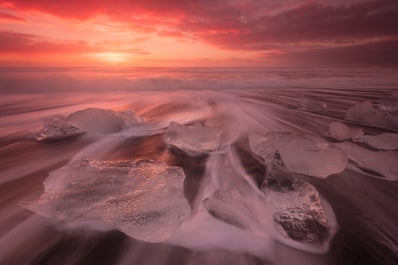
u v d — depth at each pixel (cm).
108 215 123
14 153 215
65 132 253
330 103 462
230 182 171
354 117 339
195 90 632
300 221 123
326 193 157
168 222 120
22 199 150
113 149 226
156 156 211
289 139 197
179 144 226
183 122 324
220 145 237
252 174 181
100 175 154
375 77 927
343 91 611
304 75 1012
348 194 157
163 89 634
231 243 113
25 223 125
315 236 117
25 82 580
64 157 210
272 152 193
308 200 131
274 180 144
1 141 243
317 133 284
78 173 155
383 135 239
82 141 243
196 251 108
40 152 218
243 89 654
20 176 177
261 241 115
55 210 128
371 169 182
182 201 134
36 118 342
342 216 137
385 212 141
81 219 123
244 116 360
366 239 118
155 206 127
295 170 178
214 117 353
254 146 217
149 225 118
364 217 136
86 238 115
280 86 704
